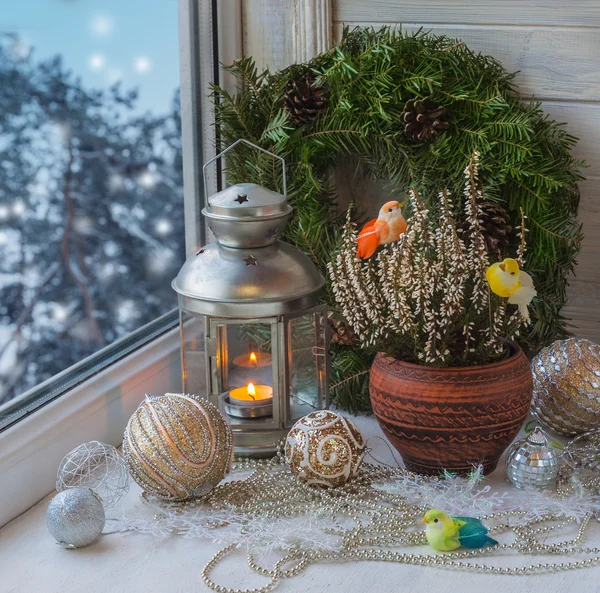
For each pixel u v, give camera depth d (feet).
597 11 5.12
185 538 4.53
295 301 4.78
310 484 4.67
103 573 4.39
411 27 5.29
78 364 5.01
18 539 4.54
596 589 4.31
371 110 5.09
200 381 5.00
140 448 4.57
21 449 4.66
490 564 4.40
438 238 4.62
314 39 5.34
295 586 4.33
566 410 4.87
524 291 4.56
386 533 4.51
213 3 5.34
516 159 5.01
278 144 5.16
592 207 5.30
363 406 5.24
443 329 4.67
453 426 4.61
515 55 5.23
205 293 4.75
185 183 5.46
